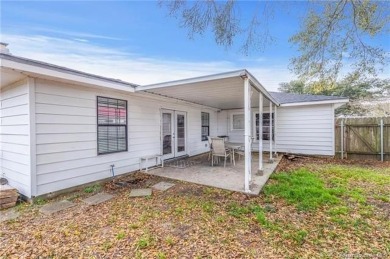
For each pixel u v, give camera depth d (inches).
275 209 147.9
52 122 181.2
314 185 199.6
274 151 431.5
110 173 233.6
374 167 294.0
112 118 238.8
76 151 200.5
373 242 106.2
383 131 347.6
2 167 212.4
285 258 93.7
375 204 156.3
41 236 114.2
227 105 429.4
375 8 157.0
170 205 157.3
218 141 297.3
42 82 173.9
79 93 203.2
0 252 100.2
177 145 358.6
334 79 194.7
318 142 394.6
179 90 242.1
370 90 623.8
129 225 125.6
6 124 201.0
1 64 136.7
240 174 248.8
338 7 166.7
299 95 449.7
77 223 129.2
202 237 111.7
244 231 117.6
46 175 177.2
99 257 95.3
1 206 155.8
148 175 250.5
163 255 95.7
